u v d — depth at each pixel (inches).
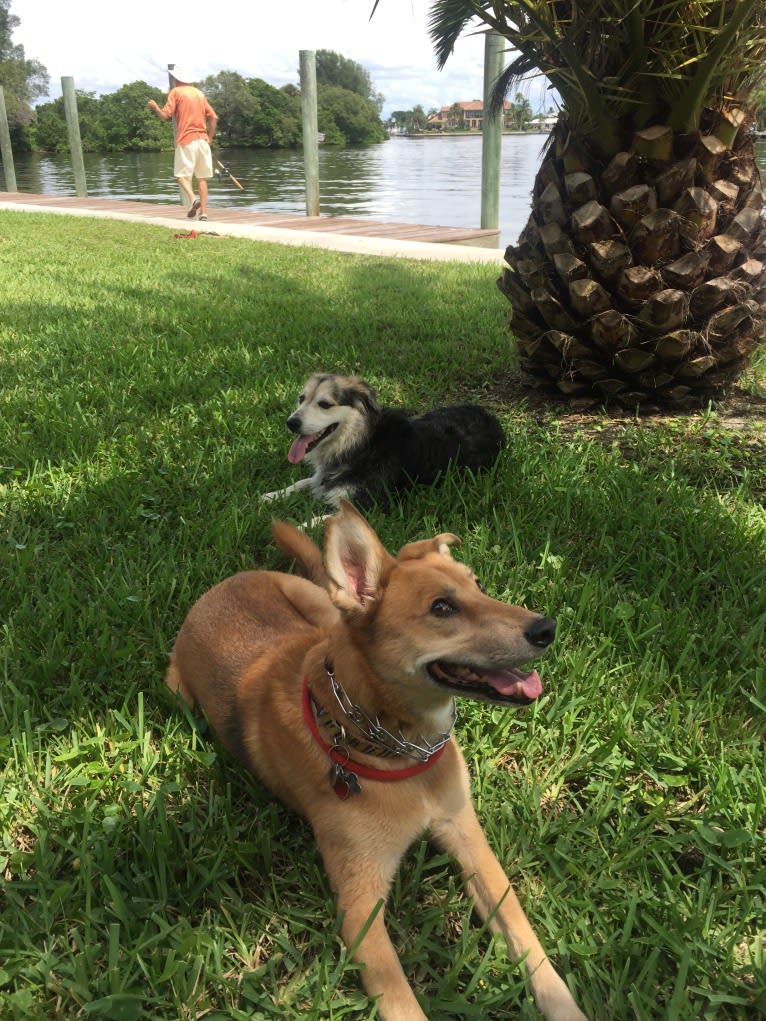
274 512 94.5
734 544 84.3
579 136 111.1
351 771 45.4
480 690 44.1
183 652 62.5
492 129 330.6
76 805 53.2
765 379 139.4
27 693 63.2
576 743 59.6
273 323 177.0
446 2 130.0
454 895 48.0
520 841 50.8
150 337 163.5
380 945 42.1
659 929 44.2
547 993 41.9
